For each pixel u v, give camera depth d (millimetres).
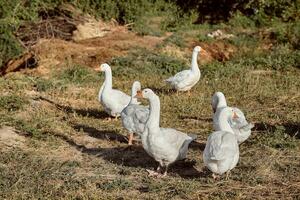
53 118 12594
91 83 16016
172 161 9391
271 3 22406
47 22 20953
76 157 10383
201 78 16656
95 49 19156
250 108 13500
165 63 17875
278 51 19125
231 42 20516
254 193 8680
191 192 8641
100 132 11859
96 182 9109
